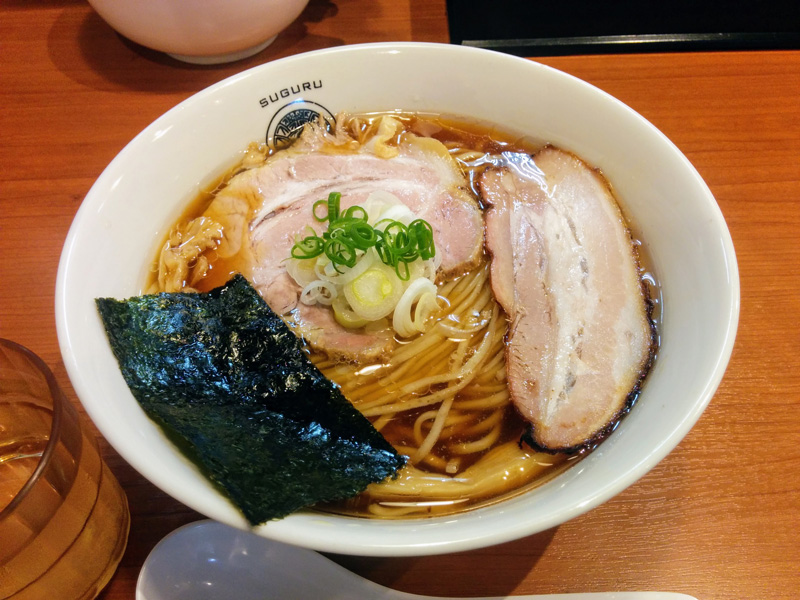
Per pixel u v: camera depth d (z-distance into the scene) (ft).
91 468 0.57
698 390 0.54
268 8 0.96
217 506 0.49
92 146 0.93
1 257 0.82
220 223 0.78
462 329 0.73
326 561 0.60
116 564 0.60
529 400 0.66
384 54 0.81
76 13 1.13
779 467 0.66
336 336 0.70
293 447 0.56
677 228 0.68
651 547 0.61
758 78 1.02
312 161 0.83
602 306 0.71
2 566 0.50
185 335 0.62
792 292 0.78
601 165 0.79
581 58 1.05
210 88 0.77
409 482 0.62
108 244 0.67
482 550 0.61
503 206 0.79
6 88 1.01
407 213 0.74
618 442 0.58
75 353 0.55
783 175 0.89
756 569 0.60
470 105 0.85
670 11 1.11
